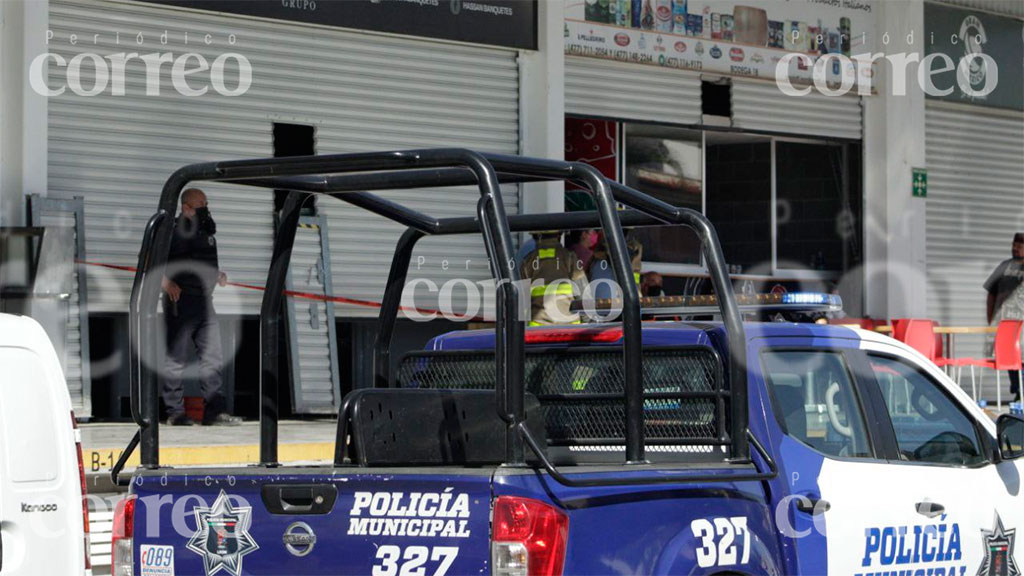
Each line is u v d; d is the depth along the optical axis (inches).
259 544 374.3
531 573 346.0
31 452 448.5
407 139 1079.6
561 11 1139.9
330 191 437.7
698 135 1254.3
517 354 343.3
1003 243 1460.4
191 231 900.6
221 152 987.9
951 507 464.1
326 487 368.5
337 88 1042.1
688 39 1226.0
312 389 1005.8
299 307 1005.8
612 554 365.7
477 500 351.9
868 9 1350.9
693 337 436.8
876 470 447.2
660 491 383.2
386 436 414.9
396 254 489.4
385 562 359.3
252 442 782.5
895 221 1359.5
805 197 1330.0
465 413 437.7
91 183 927.0
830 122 1334.9
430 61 1089.4
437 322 1134.4
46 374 458.0
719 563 394.3
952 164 1419.8
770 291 1306.6
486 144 1120.2
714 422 424.8
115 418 937.5
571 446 450.0
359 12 1040.8
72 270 867.4
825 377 447.5
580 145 1189.7
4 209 883.4
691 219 411.8
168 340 900.6
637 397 379.6
